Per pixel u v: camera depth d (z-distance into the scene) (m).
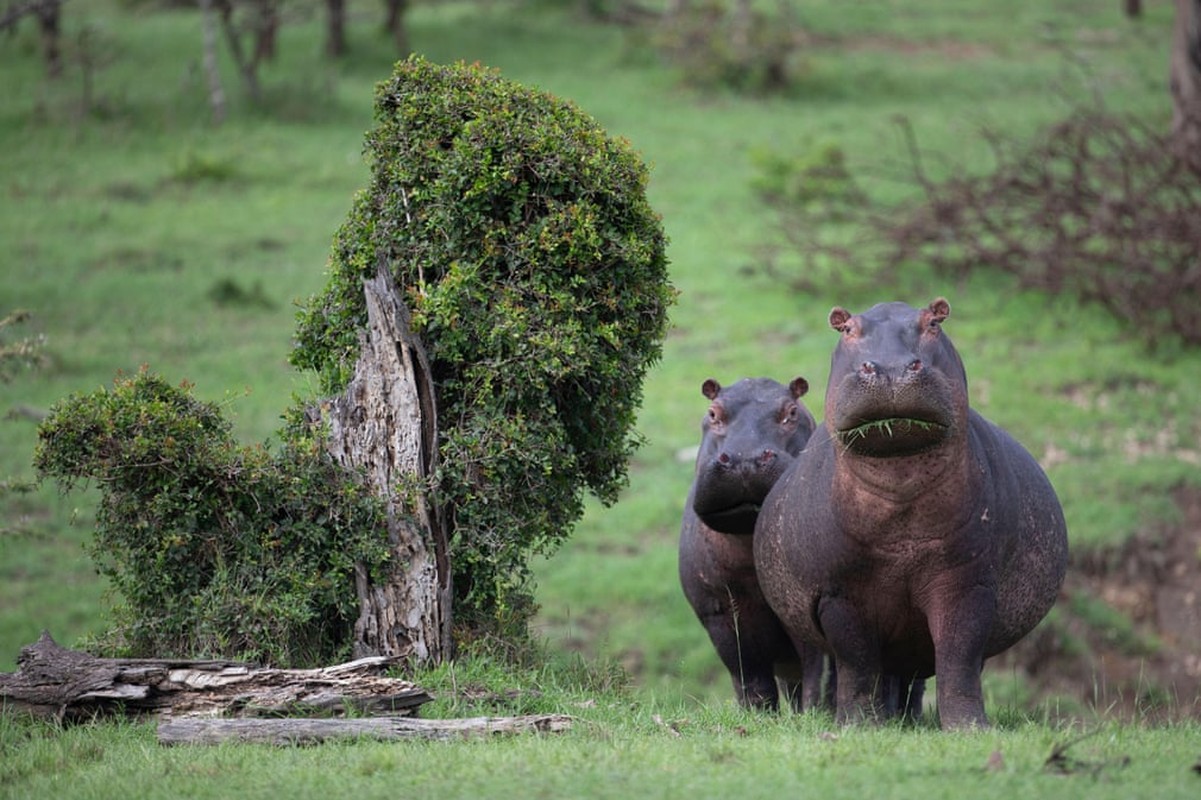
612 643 53.34
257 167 106.31
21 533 48.00
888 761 19.64
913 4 154.12
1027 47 136.38
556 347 27.92
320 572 27.84
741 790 18.45
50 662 25.16
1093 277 77.50
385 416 28.09
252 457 27.61
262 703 24.12
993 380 71.88
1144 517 60.06
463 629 28.30
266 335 78.38
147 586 27.55
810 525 25.11
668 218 96.81
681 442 68.25
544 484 28.66
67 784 20.97
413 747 21.92
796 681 33.50
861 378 22.58
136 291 83.75
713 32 126.94
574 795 18.62
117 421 27.19
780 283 86.44
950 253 88.81
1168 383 71.44
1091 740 21.14
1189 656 54.00
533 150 28.25
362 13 146.88
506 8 150.12
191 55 131.62
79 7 151.38
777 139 111.00
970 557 24.17
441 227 28.58
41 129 111.69
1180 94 89.50
